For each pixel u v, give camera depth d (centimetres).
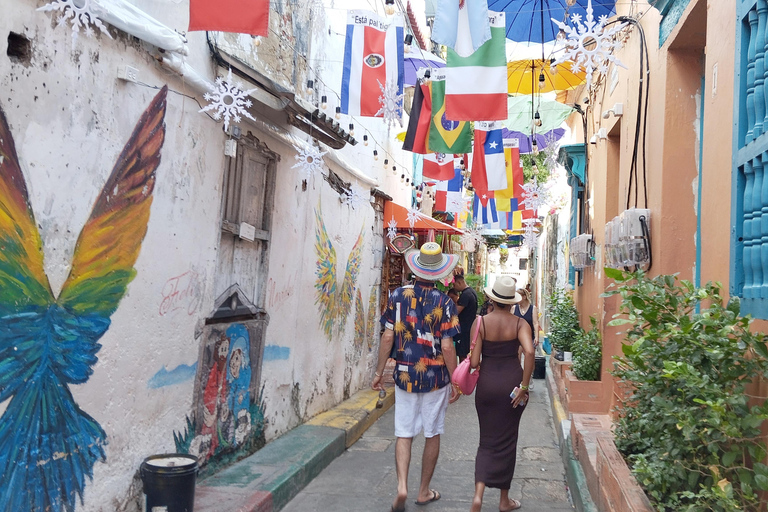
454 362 563
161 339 460
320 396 834
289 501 555
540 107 1037
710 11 416
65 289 360
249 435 619
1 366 316
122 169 406
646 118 620
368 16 580
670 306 382
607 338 787
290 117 595
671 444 351
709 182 405
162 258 456
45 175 340
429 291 573
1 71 306
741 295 323
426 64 837
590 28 400
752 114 314
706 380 311
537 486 622
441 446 781
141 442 440
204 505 468
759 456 303
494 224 1248
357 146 995
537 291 3072
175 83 463
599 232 896
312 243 773
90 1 352
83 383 378
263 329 639
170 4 460
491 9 734
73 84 357
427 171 899
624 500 360
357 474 646
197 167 499
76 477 373
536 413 1001
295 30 702
